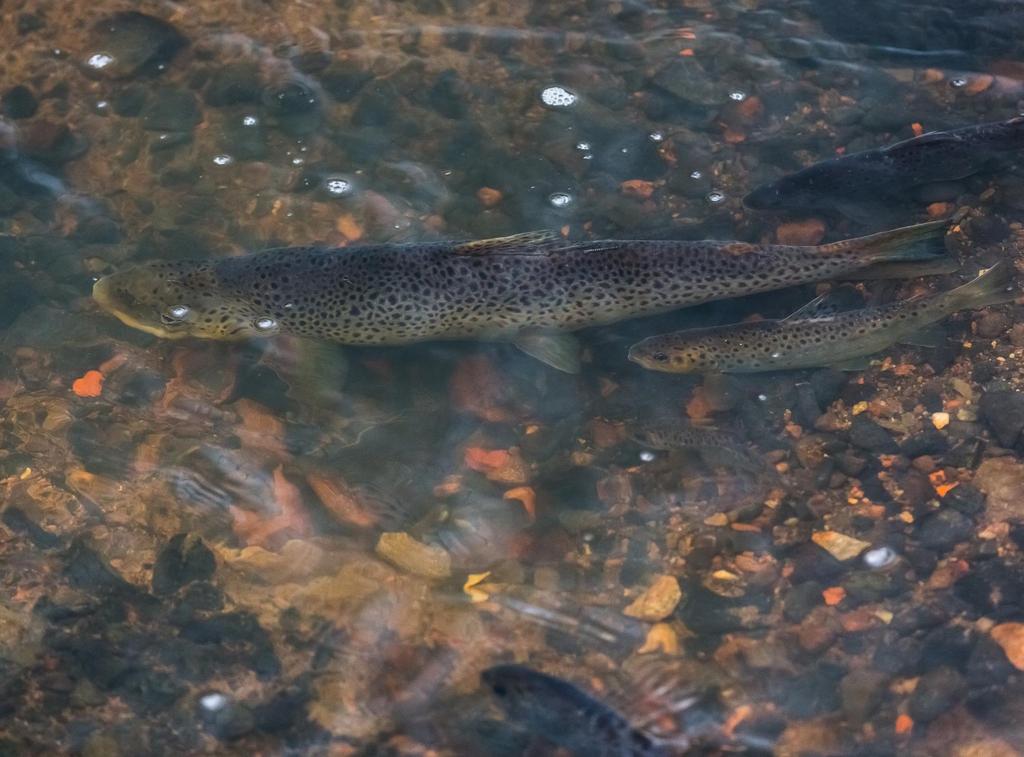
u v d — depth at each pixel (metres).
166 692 0.78
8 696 0.78
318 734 0.76
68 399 0.90
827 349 0.89
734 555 0.82
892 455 0.86
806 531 0.83
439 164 1.03
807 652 0.78
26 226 0.99
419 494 0.85
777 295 0.94
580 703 0.75
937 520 0.83
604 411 0.89
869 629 0.79
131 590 0.82
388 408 0.89
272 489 0.85
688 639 0.79
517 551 0.83
